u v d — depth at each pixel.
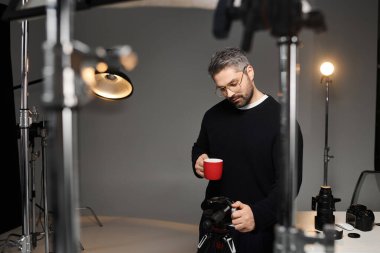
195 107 3.68
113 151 3.83
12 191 3.40
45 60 0.45
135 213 3.84
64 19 0.46
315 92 3.44
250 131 1.69
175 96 3.70
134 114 3.77
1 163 3.26
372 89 3.39
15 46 3.76
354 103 3.42
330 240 0.51
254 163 1.67
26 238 1.36
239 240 1.59
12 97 3.29
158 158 3.77
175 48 3.67
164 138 3.75
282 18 0.49
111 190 3.85
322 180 3.49
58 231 0.47
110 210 3.87
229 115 1.78
